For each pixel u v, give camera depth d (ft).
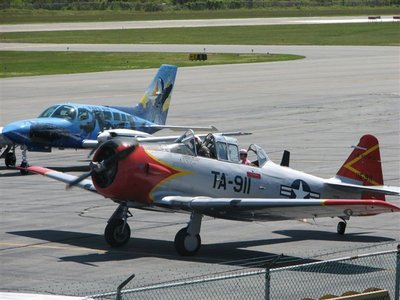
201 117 281.54
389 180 174.29
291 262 113.09
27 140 186.09
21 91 355.77
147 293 98.63
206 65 479.00
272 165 127.54
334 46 611.06
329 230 133.69
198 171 120.67
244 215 116.67
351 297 86.94
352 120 272.10
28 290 100.78
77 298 87.97
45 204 155.43
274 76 418.92
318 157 204.23
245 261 114.42
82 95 343.46
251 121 271.69
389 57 519.19
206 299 95.30
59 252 119.65
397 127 256.52
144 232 132.36
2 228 135.44
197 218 117.70
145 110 211.00
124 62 495.00
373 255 90.48
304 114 287.48
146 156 117.60
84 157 212.02
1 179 182.70
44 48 596.29
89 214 146.61
